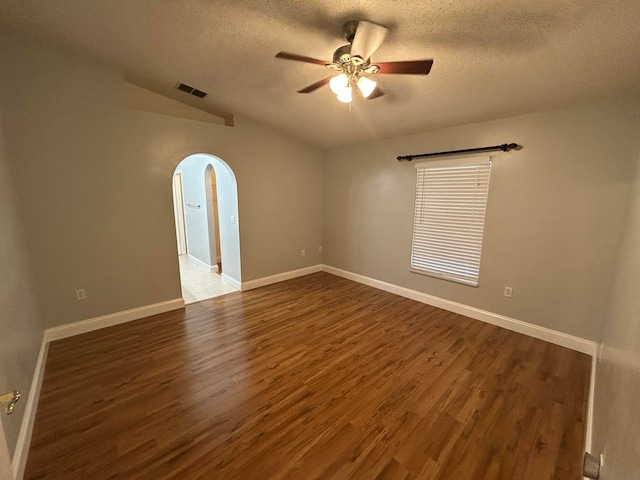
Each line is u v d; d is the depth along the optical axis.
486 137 2.92
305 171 4.61
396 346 2.64
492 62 1.99
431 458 1.53
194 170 5.20
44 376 2.20
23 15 2.07
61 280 2.71
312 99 3.03
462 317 3.25
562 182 2.51
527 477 1.43
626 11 1.41
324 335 2.84
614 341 1.46
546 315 2.72
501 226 2.91
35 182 2.50
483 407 1.89
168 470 1.47
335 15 1.78
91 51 2.56
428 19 1.69
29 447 1.58
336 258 4.88
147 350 2.57
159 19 2.05
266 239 4.30
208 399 1.96
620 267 1.87
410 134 3.57
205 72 2.74
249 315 3.30
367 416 1.82
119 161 2.91
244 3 1.80
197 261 5.62
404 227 3.79
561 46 1.72
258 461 1.51
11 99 2.34
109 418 1.80
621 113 2.20
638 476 0.57
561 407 1.88
